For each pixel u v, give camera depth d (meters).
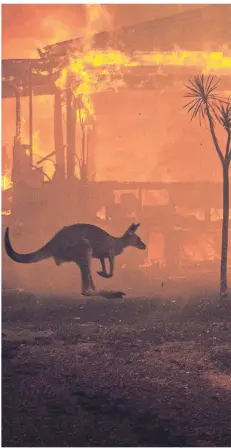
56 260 18.20
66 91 29.69
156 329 14.80
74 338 14.14
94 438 8.28
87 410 9.40
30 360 12.19
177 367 11.71
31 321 16.36
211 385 10.64
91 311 17.50
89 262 18.19
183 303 18.16
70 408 9.35
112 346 13.38
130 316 16.72
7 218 28.64
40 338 14.07
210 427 8.77
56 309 17.97
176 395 10.10
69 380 10.83
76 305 18.69
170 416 9.12
